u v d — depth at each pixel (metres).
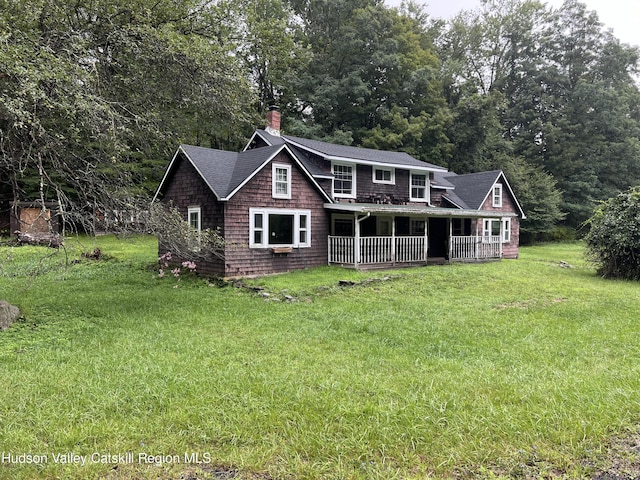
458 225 22.64
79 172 8.47
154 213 8.88
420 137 33.53
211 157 15.83
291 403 4.42
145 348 6.47
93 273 14.74
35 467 3.36
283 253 15.24
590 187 39.66
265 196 14.92
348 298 11.01
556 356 6.14
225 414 4.18
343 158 17.19
